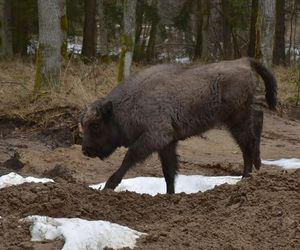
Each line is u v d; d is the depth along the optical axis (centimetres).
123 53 1958
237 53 3922
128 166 1096
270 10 2194
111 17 3584
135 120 1100
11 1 3247
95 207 889
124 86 1116
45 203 848
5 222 761
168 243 743
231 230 793
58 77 1842
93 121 1113
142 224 837
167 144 1106
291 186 921
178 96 1109
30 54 3512
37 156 1414
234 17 3744
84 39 3253
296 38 5578
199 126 1144
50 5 1834
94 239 716
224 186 977
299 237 761
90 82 1973
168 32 4594
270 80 1267
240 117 1192
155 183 1196
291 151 1678
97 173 1341
